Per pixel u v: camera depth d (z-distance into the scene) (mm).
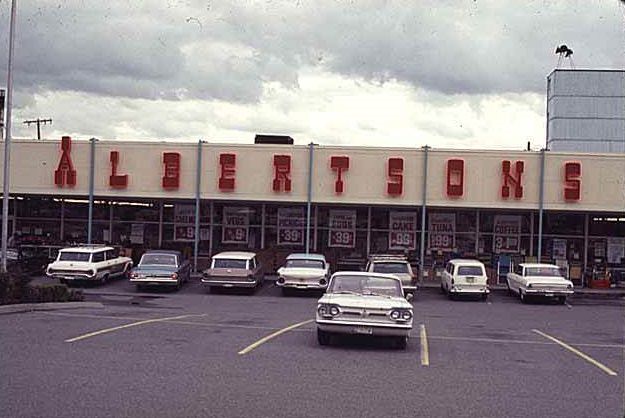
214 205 40188
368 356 14625
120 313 22172
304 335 17734
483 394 11102
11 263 32188
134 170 36500
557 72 46719
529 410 10102
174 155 36281
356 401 10258
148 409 9352
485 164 35625
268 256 39719
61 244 39844
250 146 36125
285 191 36000
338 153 35969
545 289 30281
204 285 34250
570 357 15648
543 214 39031
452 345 16938
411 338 18000
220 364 12977
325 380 11781
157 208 40500
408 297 16719
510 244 39188
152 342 15477
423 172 35719
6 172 27781
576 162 35312
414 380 12102
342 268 39469
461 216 39344
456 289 31203
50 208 40500
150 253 33250
